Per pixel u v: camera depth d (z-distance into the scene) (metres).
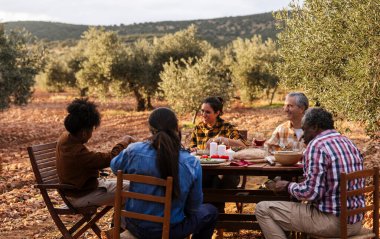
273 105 36.25
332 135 4.74
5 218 7.97
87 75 34.72
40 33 159.62
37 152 5.54
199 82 25.66
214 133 6.94
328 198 4.65
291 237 6.14
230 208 8.24
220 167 5.33
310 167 4.62
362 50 7.44
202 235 4.89
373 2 7.39
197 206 4.58
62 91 58.28
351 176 4.47
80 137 5.31
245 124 23.69
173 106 26.03
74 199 5.46
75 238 5.44
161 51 34.44
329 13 8.34
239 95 40.56
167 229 4.30
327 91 8.34
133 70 33.78
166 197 4.27
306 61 8.66
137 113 32.75
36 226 7.58
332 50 8.23
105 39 34.34
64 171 5.33
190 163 4.50
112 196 5.48
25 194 9.66
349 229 4.62
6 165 13.55
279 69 9.64
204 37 134.12
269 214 4.95
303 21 9.23
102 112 33.66
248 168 5.31
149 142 4.52
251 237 6.82
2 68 19.27
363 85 7.34
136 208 4.50
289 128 6.43
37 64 21.61
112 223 5.84
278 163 5.49
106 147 17.30
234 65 37.03
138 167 4.44
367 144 13.65
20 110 35.53
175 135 4.51
